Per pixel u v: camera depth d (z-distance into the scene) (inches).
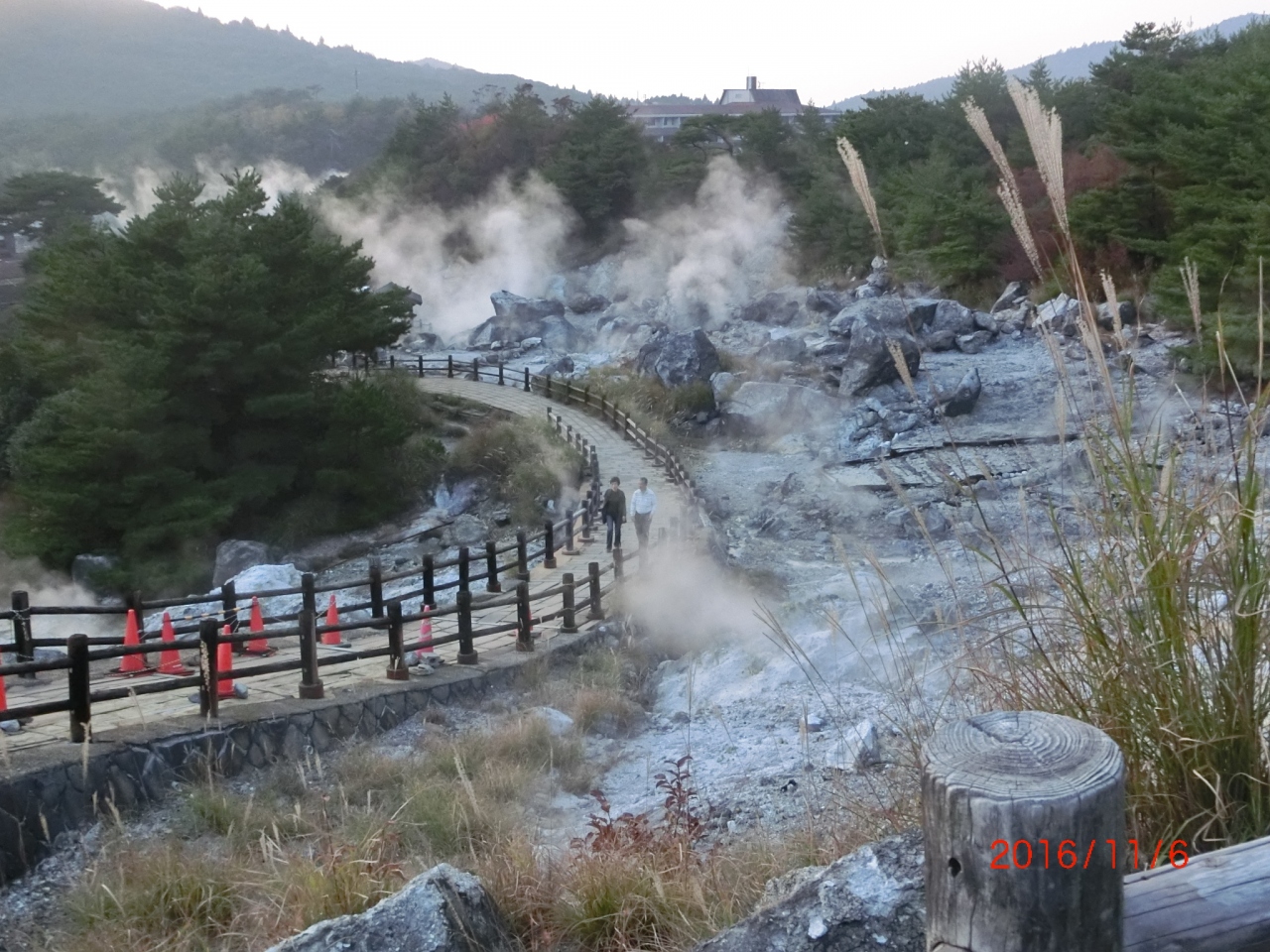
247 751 389.7
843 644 437.4
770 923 138.4
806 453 1227.9
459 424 1504.7
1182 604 125.5
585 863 227.0
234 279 1197.1
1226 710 123.5
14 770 318.7
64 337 1277.1
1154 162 1441.9
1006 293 1768.0
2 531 1170.0
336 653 547.5
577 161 3097.9
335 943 173.8
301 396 1190.3
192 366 1157.7
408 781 354.6
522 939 205.8
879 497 950.4
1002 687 145.5
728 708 443.2
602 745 438.0
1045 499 163.9
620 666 547.5
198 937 239.9
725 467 1193.4
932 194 2032.5
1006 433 1111.6
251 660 516.7
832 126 3009.4
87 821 330.0
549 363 1934.1
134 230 1296.8
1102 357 134.6
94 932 249.6
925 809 83.5
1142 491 128.4
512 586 738.8
